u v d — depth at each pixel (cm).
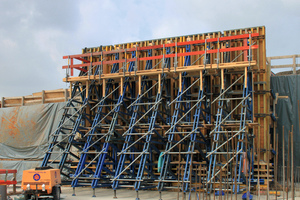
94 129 2486
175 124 2281
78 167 2370
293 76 2939
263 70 2491
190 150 2347
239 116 2503
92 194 2280
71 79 2681
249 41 2277
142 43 2816
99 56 2903
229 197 2038
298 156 2748
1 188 1841
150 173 2234
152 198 2116
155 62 2738
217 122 2203
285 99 2844
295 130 2792
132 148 2411
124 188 2528
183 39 2695
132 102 2698
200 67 2341
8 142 3148
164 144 2489
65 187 2627
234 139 2403
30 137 3092
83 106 2609
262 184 2277
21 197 1903
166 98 2612
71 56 2703
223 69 2338
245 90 2297
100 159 2370
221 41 2472
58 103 3067
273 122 2712
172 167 2488
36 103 3381
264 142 2467
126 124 2762
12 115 3162
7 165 3036
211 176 2189
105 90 2694
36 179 1859
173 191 2389
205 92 2506
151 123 2342
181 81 2425
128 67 2811
